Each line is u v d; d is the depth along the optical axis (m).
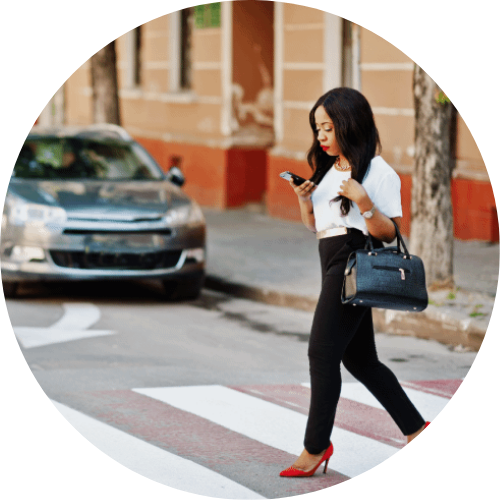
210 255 12.86
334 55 15.05
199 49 18.44
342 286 5.09
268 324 9.64
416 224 9.46
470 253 12.29
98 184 10.79
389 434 6.23
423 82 9.33
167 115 20.09
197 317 9.91
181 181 11.37
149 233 10.02
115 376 7.50
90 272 9.82
